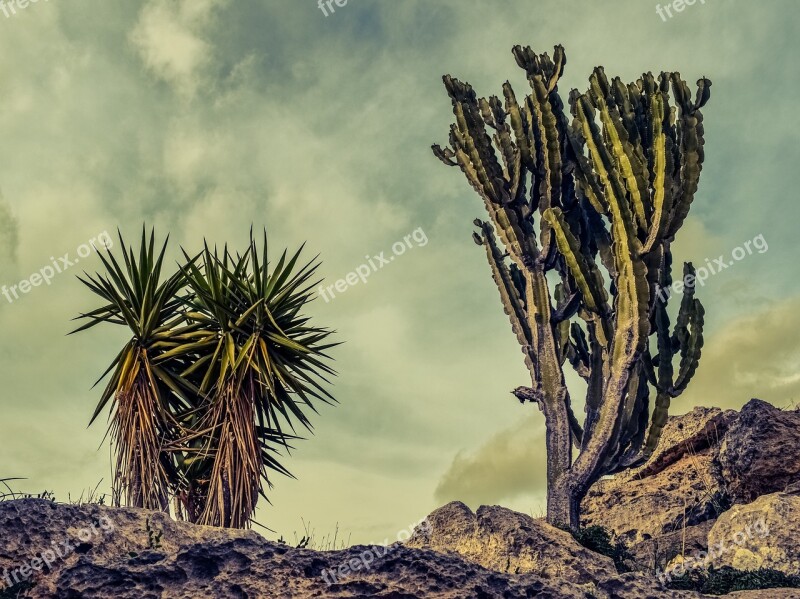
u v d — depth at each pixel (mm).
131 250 11758
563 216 12711
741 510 10922
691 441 14438
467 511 10797
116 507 8023
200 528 8227
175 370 11773
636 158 12297
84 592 6734
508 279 14141
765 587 9180
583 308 13250
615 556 10977
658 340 12977
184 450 10977
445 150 14594
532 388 13133
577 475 12367
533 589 6996
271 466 11516
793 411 13188
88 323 11562
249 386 11195
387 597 6734
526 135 13508
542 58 13430
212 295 11672
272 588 6766
